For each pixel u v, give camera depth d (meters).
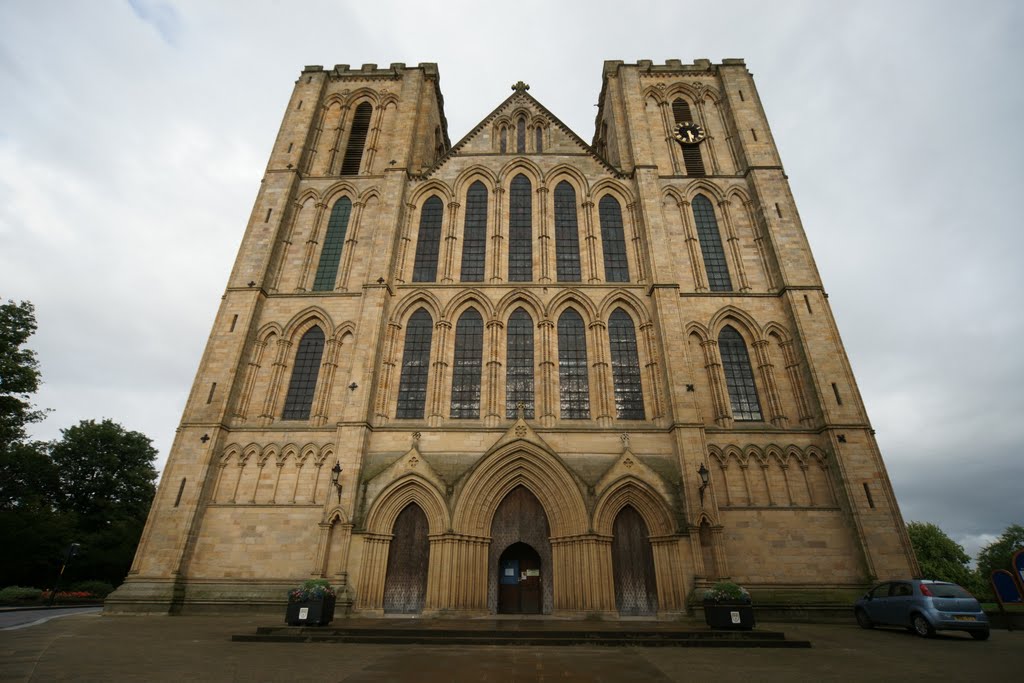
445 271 36.19
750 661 15.23
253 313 34.91
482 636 19.48
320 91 47.06
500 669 13.66
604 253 37.41
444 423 31.11
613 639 19.08
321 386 33.00
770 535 28.89
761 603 27.22
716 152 43.69
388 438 30.53
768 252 37.75
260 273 36.50
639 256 36.94
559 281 36.16
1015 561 24.48
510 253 37.53
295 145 43.12
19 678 11.48
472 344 33.81
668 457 29.77
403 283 35.62
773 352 34.34
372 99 47.72
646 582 27.16
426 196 39.97
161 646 16.75
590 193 39.22
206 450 30.23
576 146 42.06
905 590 22.14
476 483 28.42
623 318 34.69
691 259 37.84
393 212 37.62
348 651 16.81
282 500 29.86
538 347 33.22
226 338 33.84
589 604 25.98
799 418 32.44
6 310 46.12
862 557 27.86
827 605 27.06
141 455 68.38
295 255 38.75
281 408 33.00
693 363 34.00
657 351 32.94
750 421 32.50
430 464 28.97
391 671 13.22
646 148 40.50
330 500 27.98
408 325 34.69
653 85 47.28
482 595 26.81
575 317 34.66
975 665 14.16
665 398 31.50
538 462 28.94
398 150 41.16
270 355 34.56
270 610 27.09
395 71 48.56
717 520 27.28
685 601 26.06
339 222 40.44
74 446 63.56
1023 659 15.05
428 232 38.56
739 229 39.44
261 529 29.12
